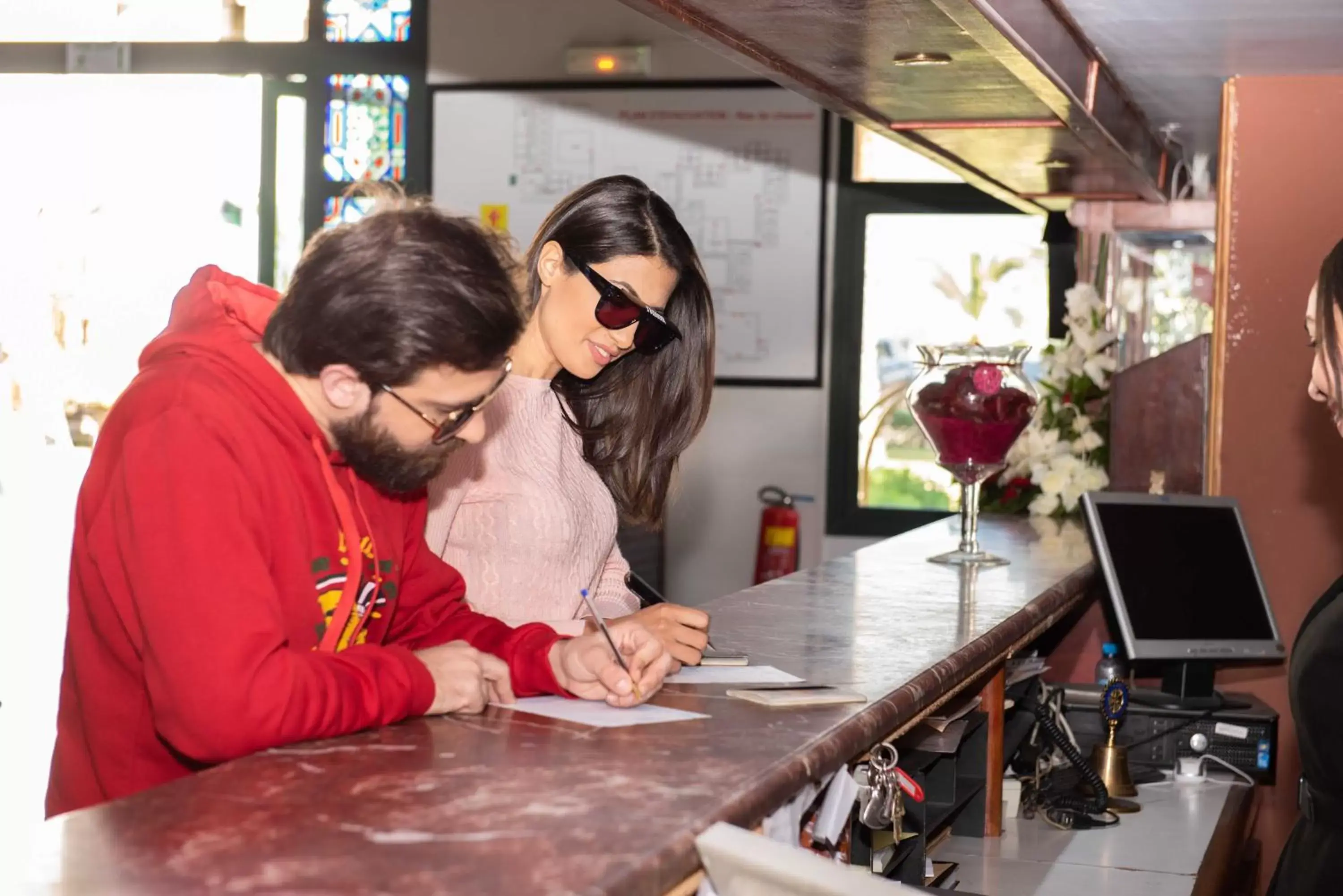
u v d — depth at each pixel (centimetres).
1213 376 320
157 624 131
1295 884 192
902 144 368
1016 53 257
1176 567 301
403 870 103
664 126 629
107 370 661
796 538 619
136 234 658
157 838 110
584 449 223
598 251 204
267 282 656
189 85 654
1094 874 225
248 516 137
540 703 163
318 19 648
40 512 662
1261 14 298
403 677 146
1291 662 203
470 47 640
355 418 144
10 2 658
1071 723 296
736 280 630
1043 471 416
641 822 116
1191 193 503
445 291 138
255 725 131
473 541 206
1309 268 312
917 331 623
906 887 115
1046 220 607
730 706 163
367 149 650
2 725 499
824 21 246
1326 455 312
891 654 198
